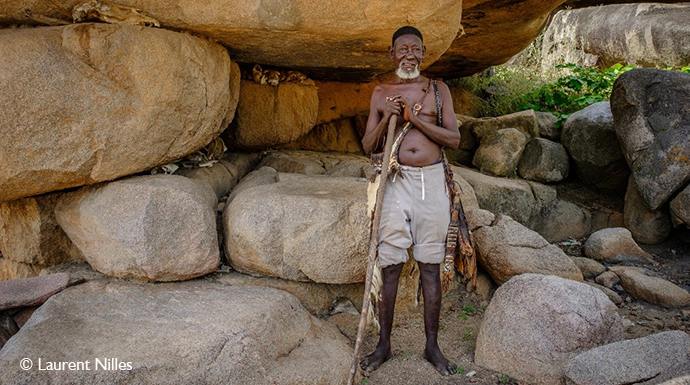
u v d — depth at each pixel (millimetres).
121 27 3172
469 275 3207
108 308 2951
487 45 6387
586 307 3096
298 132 5047
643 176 4887
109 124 3215
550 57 10844
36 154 3062
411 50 3039
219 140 4676
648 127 4906
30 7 3240
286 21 3287
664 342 2762
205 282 3412
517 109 7539
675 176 4703
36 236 3562
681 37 9102
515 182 5688
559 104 7152
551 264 4023
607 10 10680
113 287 3213
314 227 3363
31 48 2988
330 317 3609
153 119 3348
